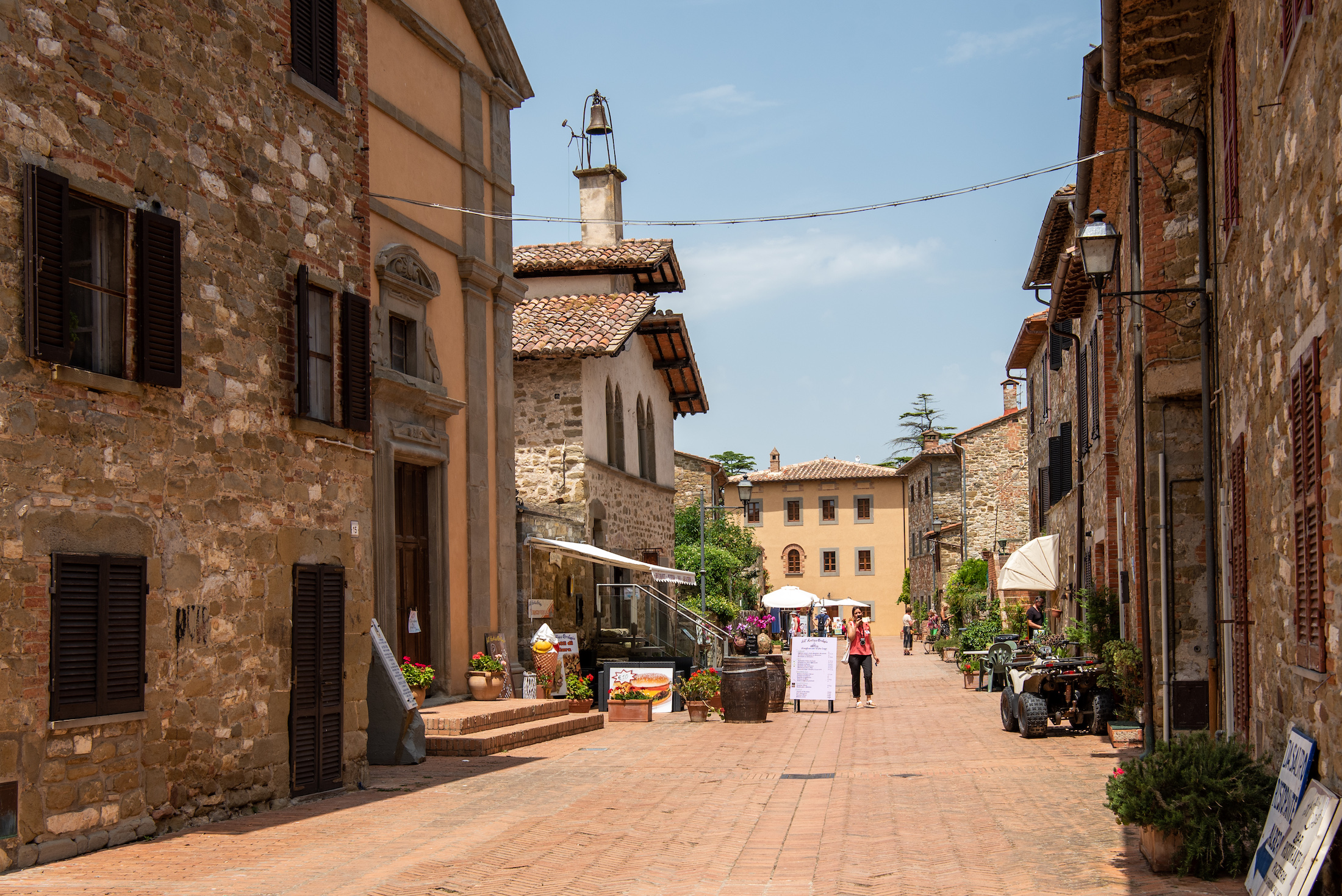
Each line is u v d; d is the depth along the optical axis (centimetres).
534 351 2394
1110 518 1869
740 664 1961
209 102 1027
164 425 952
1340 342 616
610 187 2908
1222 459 1128
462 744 1451
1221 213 1087
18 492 813
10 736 798
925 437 5897
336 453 1195
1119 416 1719
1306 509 701
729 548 5122
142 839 909
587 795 1162
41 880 768
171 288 952
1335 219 621
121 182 919
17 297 817
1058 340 2662
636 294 2664
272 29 1126
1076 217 1736
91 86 892
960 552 5188
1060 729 1672
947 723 1872
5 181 812
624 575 2722
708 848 897
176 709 952
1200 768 762
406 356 1655
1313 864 583
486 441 1847
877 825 979
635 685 1970
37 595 823
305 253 1162
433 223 1733
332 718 1163
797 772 1338
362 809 1071
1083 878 742
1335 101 616
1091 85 1305
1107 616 1789
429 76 1747
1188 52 1123
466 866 830
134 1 942
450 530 1736
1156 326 1320
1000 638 2534
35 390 830
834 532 6994
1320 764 669
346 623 1198
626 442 2775
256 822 998
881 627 6900
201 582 986
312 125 1187
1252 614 938
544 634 1959
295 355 1130
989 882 745
